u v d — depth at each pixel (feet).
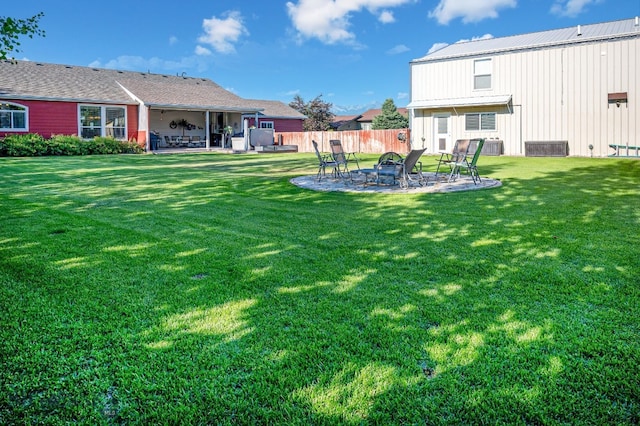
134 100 77.25
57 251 14.20
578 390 6.66
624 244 14.43
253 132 80.07
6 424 6.07
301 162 53.72
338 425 6.02
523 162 49.47
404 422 6.06
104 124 75.56
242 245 14.93
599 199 23.53
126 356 7.79
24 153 61.98
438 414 6.20
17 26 25.48
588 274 11.59
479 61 65.87
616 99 56.49
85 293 10.63
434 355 7.70
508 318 9.07
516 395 6.56
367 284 11.11
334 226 17.74
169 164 49.96
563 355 7.62
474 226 17.44
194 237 16.05
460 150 31.35
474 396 6.56
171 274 12.01
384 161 32.27
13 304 9.96
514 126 64.03
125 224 18.25
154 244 15.08
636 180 31.73
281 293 10.60
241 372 7.29
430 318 9.12
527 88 62.59
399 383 6.90
